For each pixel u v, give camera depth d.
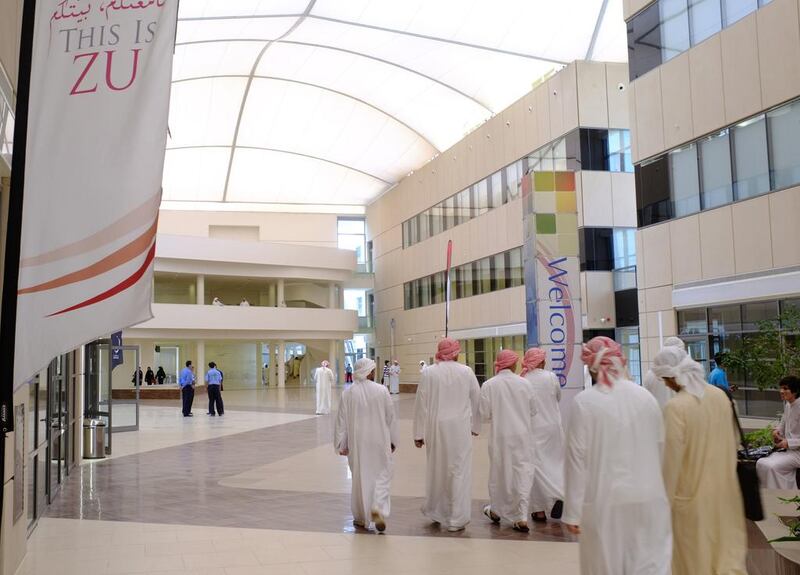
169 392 42.41
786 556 6.43
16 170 4.70
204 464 15.56
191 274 46.47
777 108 17.95
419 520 9.73
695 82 20.59
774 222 18.00
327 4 30.58
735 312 19.25
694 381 5.03
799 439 9.16
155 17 4.88
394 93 42.16
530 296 15.33
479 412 9.16
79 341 4.61
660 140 21.98
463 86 39.00
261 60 39.84
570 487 4.90
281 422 25.80
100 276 4.66
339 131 48.34
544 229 14.98
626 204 30.83
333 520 9.81
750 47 18.67
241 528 9.40
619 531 4.73
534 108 33.78
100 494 12.10
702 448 4.95
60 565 7.79
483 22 32.38
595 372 4.99
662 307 21.91
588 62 31.03
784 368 9.38
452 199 42.78
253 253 47.44
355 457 9.31
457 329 42.16
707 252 20.19
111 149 4.76
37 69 4.82
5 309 4.62
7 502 7.10
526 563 7.50
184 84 42.06
